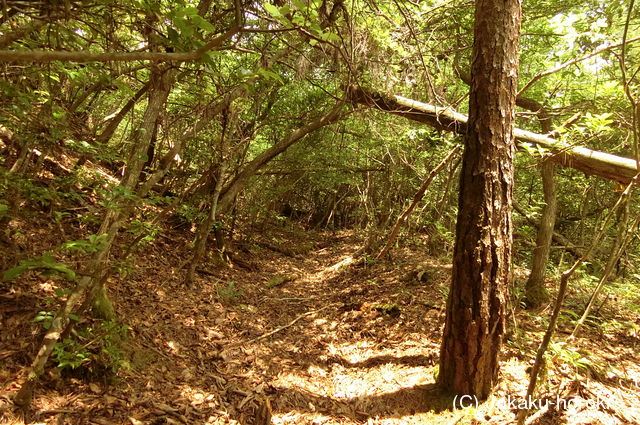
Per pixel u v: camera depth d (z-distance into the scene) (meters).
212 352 4.21
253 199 9.68
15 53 1.27
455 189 8.23
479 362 3.30
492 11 3.12
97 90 4.84
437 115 5.04
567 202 9.08
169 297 5.09
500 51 3.11
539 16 6.09
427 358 4.25
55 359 2.74
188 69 2.03
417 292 6.32
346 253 10.27
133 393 3.10
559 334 4.47
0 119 2.90
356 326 5.37
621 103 4.34
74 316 2.62
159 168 4.97
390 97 5.55
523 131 4.52
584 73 5.16
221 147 6.25
